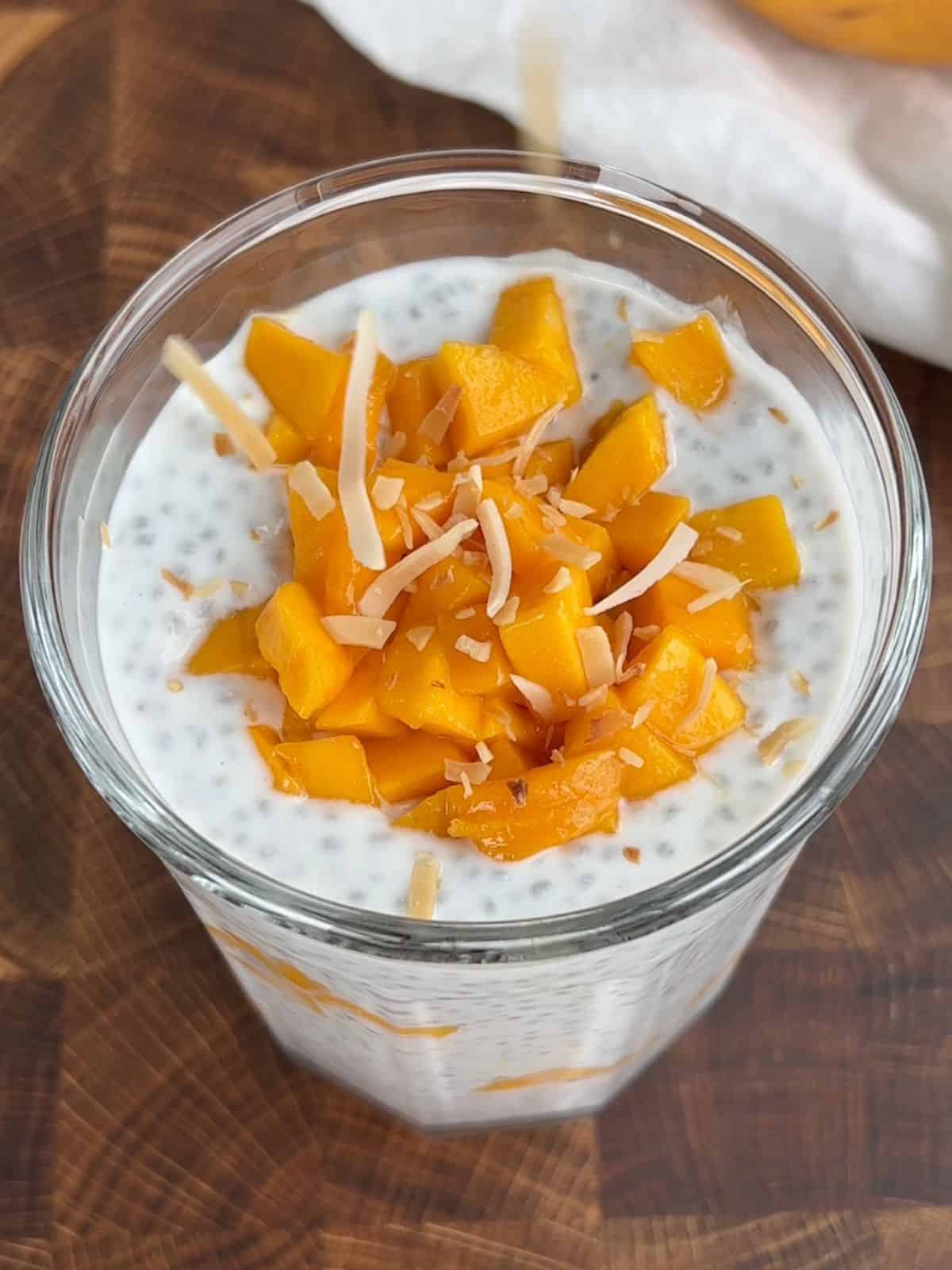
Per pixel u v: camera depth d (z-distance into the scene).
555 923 0.15
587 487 0.19
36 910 0.23
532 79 0.27
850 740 0.16
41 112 0.28
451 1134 0.23
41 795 0.24
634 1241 0.22
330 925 0.15
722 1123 0.22
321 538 0.18
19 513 0.25
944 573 0.25
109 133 0.28
